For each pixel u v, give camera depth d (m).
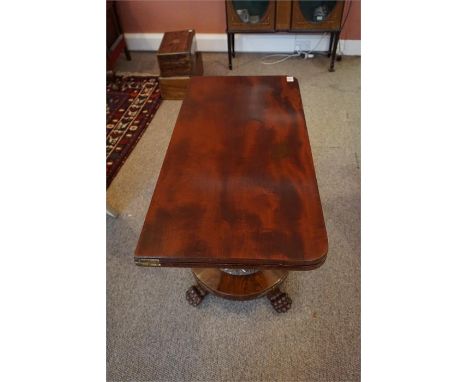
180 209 0.84
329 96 2.07
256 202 0.85
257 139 1.02
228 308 1.15
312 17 2.09
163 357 1.05
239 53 2.57
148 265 0.77
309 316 1.12
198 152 0.98
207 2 2.37
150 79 2.30
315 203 0.84
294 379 1.00
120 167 1.69
